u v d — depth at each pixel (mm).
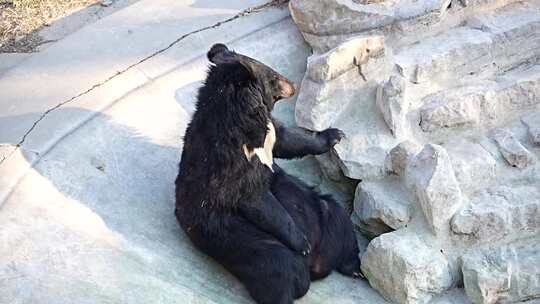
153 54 7887
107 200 6566
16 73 7785
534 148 6887
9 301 5602
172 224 6570
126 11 8555
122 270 5965
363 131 7105
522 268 6020
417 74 7305
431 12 7555
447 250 6238
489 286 5926
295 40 8133
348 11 7496
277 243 6164
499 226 6203
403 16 7512
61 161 6738
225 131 6023
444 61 7383
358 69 7207
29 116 7191
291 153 6891
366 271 6434
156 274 6039
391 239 6242
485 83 7371
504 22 7676
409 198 6551
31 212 6262
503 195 6383
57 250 6008
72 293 5711
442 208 6188
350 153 6969
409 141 6711
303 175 7422
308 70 7180
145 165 6973
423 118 7082
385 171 6828
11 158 6680
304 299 6297
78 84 7547
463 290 6191
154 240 6355
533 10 7824
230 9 8438
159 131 7270
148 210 6621
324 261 6543
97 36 8203
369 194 6719
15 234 6062
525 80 7195
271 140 6461
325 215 6590
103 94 7414
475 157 6688
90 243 6121
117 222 6398
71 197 6480
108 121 7180
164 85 7617
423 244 6211
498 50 7551
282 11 8406
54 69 7785
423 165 6359
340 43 7543
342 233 6578
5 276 5766
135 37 8133
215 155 6043
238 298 6145
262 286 6012
